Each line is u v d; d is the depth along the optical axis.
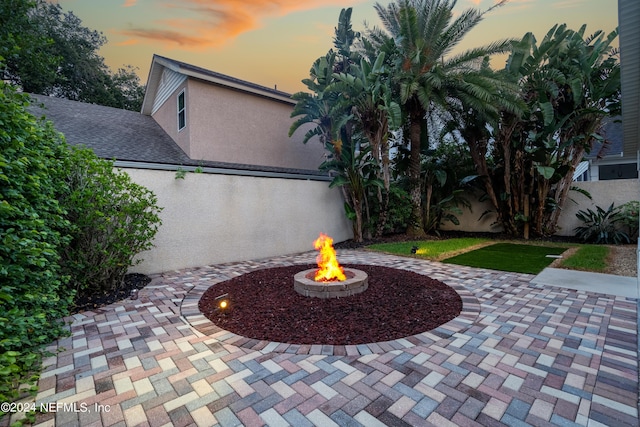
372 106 8.66
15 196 2.69
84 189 4.30
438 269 5.97
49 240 3.51
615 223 9.10
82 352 2.84
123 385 2.33
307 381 2.36
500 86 8.31
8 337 2.42
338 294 4.24
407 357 2.69
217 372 2.50
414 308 3.84
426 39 8.59
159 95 11.02
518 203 10.07
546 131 8.70
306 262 7.01
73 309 3.95
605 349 2.79
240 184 7.22
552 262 6.38
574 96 8.25
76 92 15.98
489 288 4.67
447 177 11.27
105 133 8.78
